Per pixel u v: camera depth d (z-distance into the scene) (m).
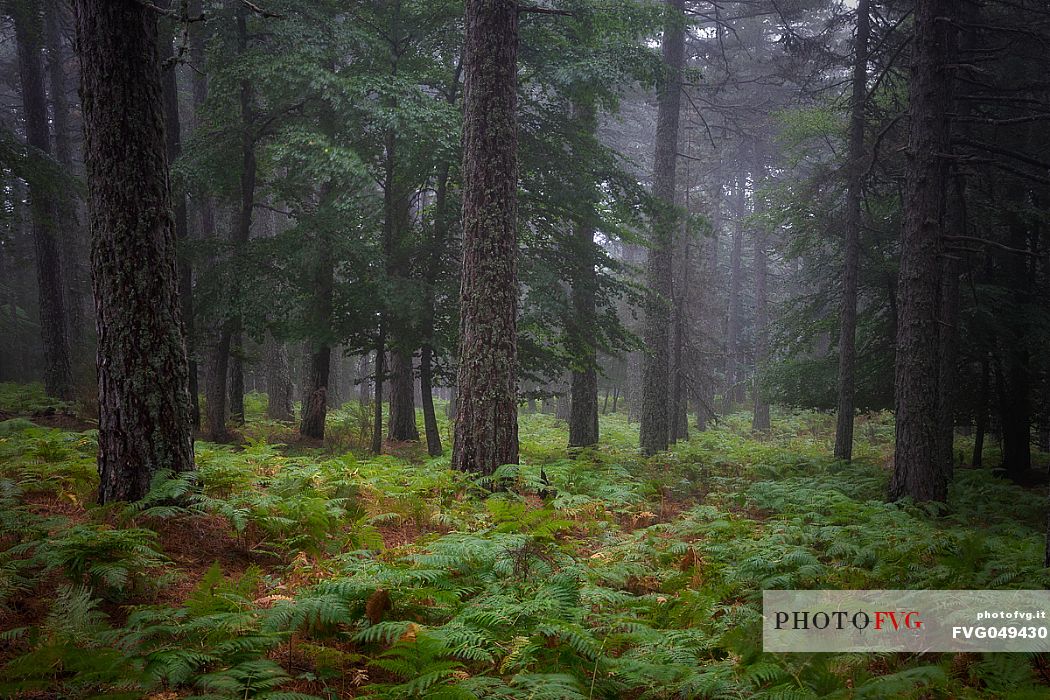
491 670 4.92
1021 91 15.81
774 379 21.67
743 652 5.04
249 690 4.34
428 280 16.94
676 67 20.88
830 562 8.39
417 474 11.04
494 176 10.69
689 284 31.64
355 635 5.02
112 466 7.65
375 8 17.03
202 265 20.81
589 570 6.80
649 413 19.73
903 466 12.47
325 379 19.00
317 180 15.55
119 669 4.24
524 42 16.17
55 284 19.23
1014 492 14.09
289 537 7.65
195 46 17.28
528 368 17.33
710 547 8.17
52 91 24.70
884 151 18.11
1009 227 18.47
